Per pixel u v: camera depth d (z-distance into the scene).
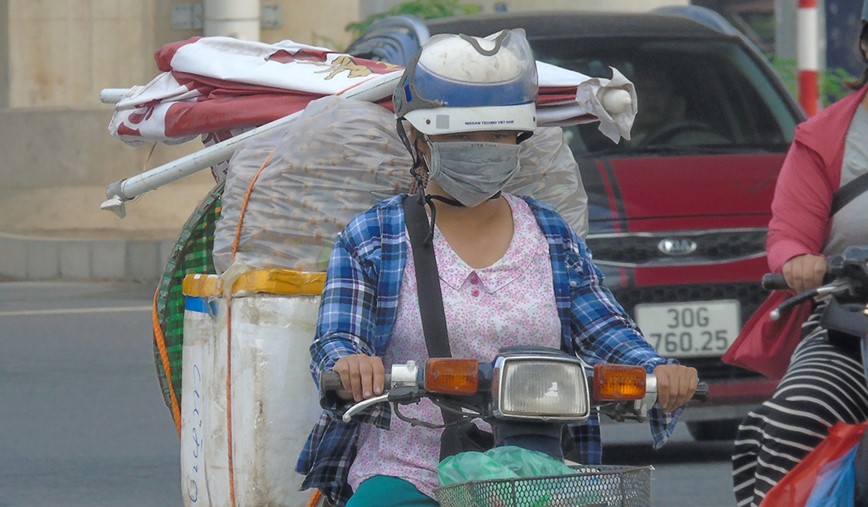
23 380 28.78
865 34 12.95
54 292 42.06
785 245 12.95
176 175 14.04
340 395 9.67
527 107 10.15
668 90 24.64
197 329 12.80
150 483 21.19
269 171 12.55
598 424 10.66
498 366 9.07
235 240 12.55
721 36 26.00
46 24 51.28
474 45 10.14
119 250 44.94
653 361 10.05
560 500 8.58
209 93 14.57
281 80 13.99
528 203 10.72
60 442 23.83
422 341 10.34
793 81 38.91
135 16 51.28
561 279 10.53
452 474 9.12
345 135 12.52
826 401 11.98
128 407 26.52
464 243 10.45
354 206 12.41
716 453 23.28
